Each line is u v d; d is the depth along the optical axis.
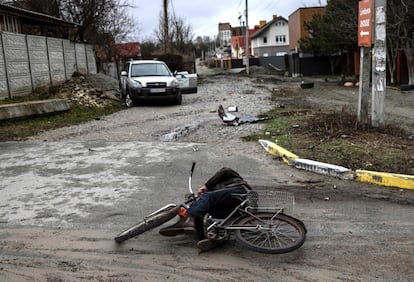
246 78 36.69
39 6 23.84
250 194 4.35
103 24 27.64
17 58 15.16
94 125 12.35
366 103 9.18
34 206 5.66
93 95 17.08
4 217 5.29
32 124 12.35
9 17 18.16
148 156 8.20
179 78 19.30
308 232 4.64
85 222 5.09
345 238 4.48
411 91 20.02
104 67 29.19
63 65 19.33
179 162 7.70
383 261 3.98
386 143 7.96
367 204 5.42
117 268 3.98
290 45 55.66
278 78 37.16
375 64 8.74
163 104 17.61
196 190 6.16
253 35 78.56
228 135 9.91
